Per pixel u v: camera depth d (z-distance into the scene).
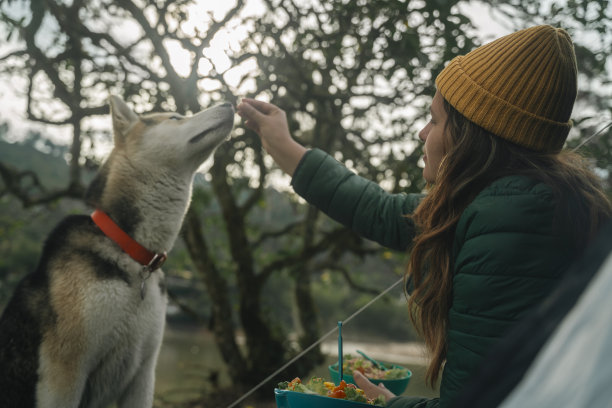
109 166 2.20
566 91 1.04
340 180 1.57
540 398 0.39
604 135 1.59
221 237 8.03
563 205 0.92
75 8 4.95
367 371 1.35
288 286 16.83
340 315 17.64
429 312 1.12
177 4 4.31
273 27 4.46
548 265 0.89
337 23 4.28
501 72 1.05
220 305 6.61
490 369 0.51
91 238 1.99
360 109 5.05
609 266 0.42
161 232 2.14
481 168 1.06
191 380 7.58
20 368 1.87
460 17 3.07
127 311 1.96
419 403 1.08
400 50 3.46
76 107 5.19
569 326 0.42
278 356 6.54
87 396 2.07
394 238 1.48
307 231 6.78
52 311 1.87
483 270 0.92
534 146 1.04
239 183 6.41
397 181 4.59
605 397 0.34
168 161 2.15
